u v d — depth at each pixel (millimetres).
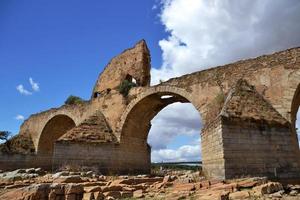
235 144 14727
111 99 27406
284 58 17828
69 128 35469
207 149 16875
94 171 23328
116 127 26078
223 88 19844
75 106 30719
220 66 20578
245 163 14578
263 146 15273
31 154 32656
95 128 25703
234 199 9867
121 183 15023
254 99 17109
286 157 15539
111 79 29547
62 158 23250
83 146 24078
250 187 11516
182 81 22438
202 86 21047
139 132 27656
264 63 18500
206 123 19047
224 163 14234
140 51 28062
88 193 11547
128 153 26031
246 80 18906
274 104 17422
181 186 13336
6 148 31172
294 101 17625
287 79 17391
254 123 15539
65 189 11258
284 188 11836
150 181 16500
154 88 24203
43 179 17281
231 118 15125
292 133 16500
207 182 13062
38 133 33906
